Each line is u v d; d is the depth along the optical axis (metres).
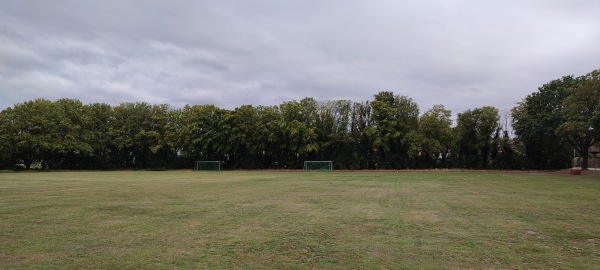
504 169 49.50
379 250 7.61
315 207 13.73
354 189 21.41
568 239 8.59
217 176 37.22
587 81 35.16
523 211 12.78
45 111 53.53
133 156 62.59
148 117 61.19
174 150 59.69
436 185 24.47
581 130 36.09
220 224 10.33
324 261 6.87
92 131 59.00
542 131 42.62
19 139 51.03
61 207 13.49
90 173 45.31
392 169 51.22
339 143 53.12
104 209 13.02
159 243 8.14
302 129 50.19
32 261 6.79
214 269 6.39
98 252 7.40
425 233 9.20
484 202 15.27
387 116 49.62
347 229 9.67
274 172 47.25
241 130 54.50
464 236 8.88
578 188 21.89
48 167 59.66
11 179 31.12
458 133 49.00
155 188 21.88
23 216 11.54
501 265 6.65
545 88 44.34
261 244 8.09
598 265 6.66
